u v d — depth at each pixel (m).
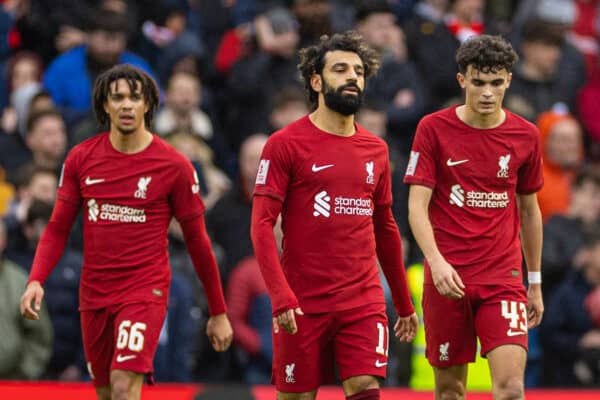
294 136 28.97
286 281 28.38
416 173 29.75
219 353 41.56
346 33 29.36
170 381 38.88
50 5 52.16
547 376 42.56
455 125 29.78
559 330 42.41
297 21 50.66
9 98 50.75
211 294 30.86
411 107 48.97
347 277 28.78
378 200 29.44
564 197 46.53
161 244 30.09
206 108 50.47
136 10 52.97
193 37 51.50
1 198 45.19
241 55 51.28
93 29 48.34
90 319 30.05
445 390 30.59
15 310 38.00
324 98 29.00
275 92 49.94
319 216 28.83
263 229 28.48
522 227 30.55
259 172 28.98
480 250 29.53
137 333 29.23
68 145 45.31
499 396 28.69
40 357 38.34
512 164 29.72
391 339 40.00
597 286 42.34
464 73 29.31
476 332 29.66
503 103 48.78
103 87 30.16
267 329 40.03
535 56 51.31
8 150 47.41
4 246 39.25
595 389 40.56
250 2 55.09
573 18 57.09
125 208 29.89
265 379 39.97
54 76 48.59
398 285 30.00
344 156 28.97
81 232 41.62
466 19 53.38
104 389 30.69
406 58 51.88
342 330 28.73
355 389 28.47
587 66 54.59
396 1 53.81
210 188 46.22
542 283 43.25
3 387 35.47
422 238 29.14
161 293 29.89
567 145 46.66
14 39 52.31
